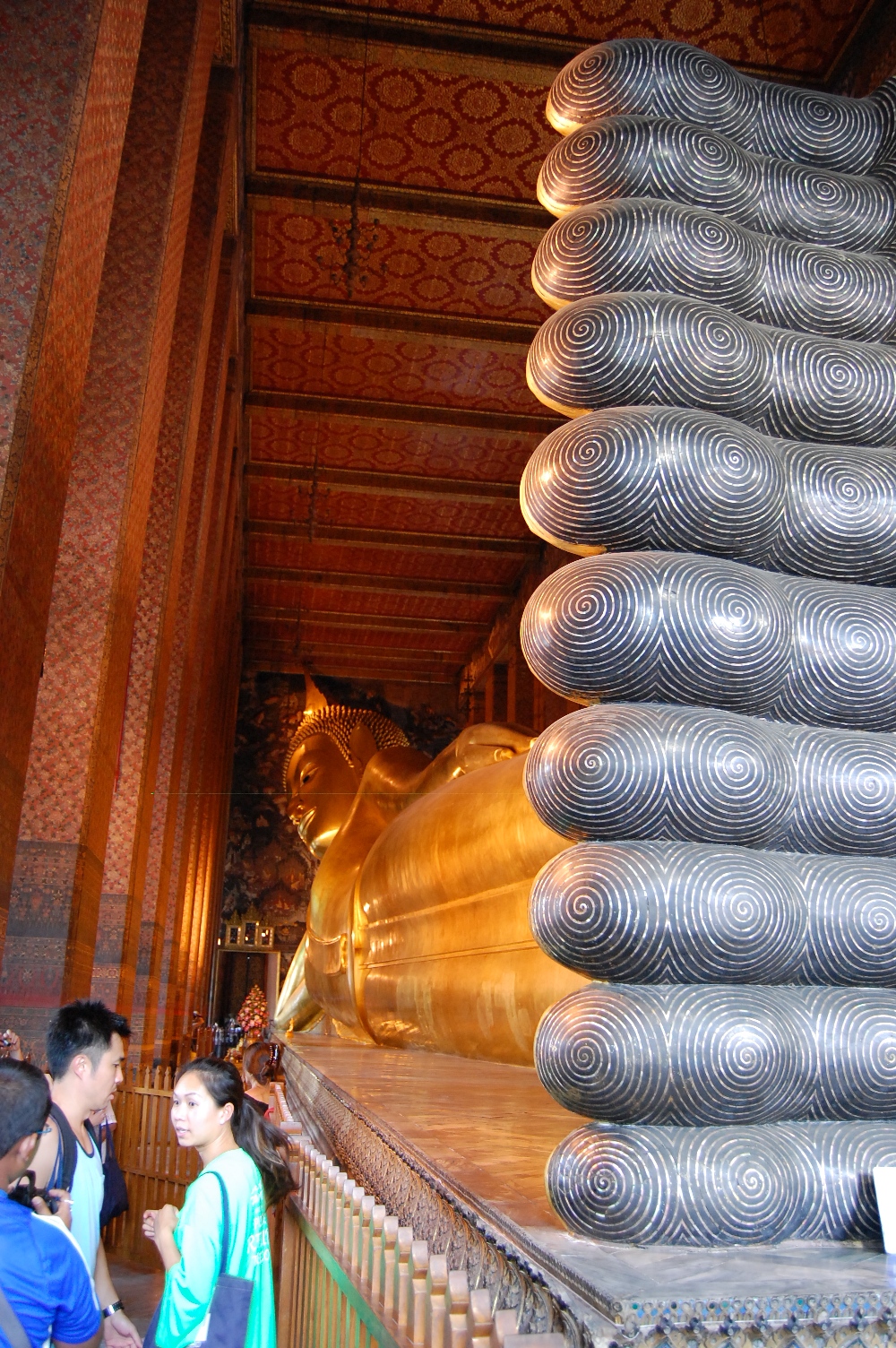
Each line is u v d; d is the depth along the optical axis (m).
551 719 18.05
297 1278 2.60
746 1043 1.61
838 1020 1.72
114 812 7.43
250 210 11.59
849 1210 1.61
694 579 1.82
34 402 3.74
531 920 1.80
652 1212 1.52
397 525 19.20
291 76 10.08
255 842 22.53
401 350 14.40
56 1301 1.49
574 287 2.13
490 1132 2.33
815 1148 1.66
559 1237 1.55
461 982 4.93
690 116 2.28
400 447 16.75
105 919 7.23
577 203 2.25
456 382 15.09
